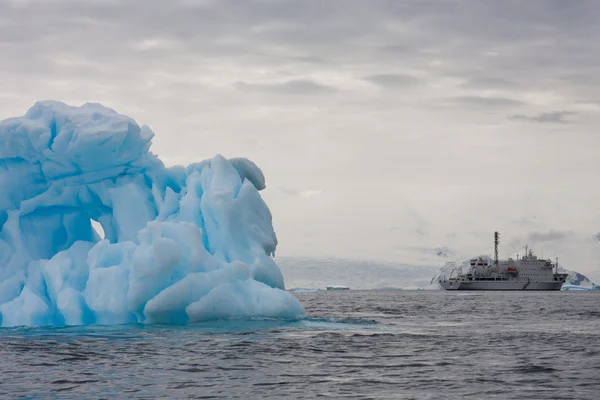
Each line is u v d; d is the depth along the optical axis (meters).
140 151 35.44
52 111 35.03
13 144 33.94
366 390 19.66
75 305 31.36
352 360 24.50
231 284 32.06
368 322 38.62
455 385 20.45
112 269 31.53
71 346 26.33
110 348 25.95
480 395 19.12
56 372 21.83
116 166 35.00
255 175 38.44
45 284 32.91
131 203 34.75
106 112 35.59
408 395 19.05
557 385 20.58
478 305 81.00
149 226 31.20
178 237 31.98
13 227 33.84
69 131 33.81
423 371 22.66
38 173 35.06
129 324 31.56
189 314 30.81
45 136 33.50
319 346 27.42
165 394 18.97
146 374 21.62
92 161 34.12
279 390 19.56
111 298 31.06
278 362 23.81
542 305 81.00
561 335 34.56
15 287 32.84
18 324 31.16
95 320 32.00
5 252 33.53
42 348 25.89
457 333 34.81
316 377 21.45
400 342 29.64
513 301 98.50
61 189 35.28
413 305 81.00
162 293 30.47
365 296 140.75
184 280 30.86
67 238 35.88
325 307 74.00
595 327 40.56
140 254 30.75
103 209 36.47
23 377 21.11
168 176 37.69
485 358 25.50
